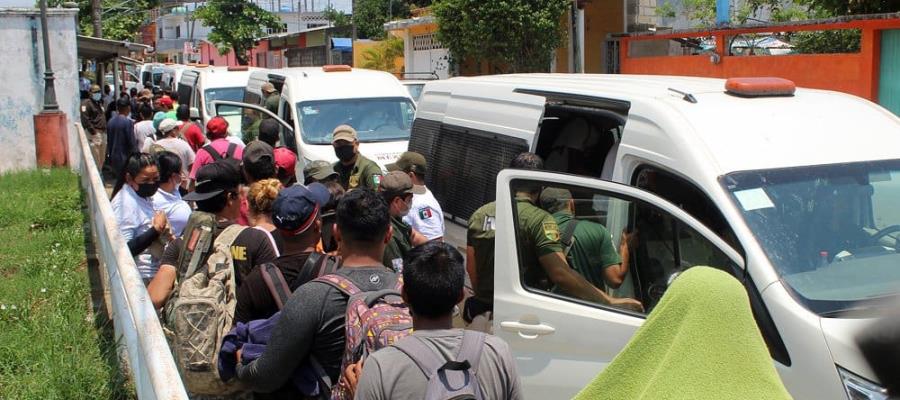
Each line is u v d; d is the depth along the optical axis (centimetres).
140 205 644
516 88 583
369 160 793
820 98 480
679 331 174
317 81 1224
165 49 6122
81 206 1168
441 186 671
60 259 865
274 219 390
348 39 3853
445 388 260
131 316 420
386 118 1188
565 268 430
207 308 383
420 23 2605
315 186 510
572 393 423
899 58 1220
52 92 1656
